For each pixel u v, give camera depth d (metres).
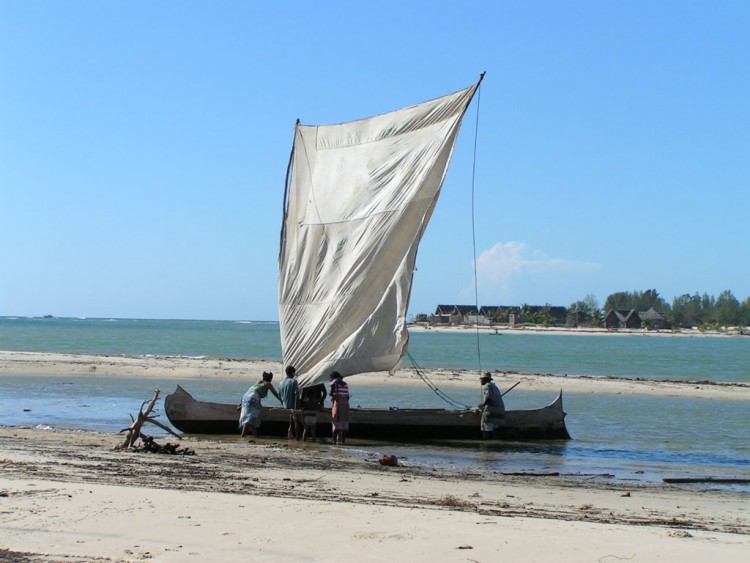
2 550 8.07
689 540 9.59
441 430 22.75
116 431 22.84
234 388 39.53
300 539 8.93
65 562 7.71
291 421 22.12
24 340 90.25
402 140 23.11
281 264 24.50
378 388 41.34
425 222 22.16
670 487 16.08
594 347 121.12
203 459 16.66
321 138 24.73
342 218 23.58
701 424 28.08
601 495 14.51
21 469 13.38
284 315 24.12
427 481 15.18
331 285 23.27
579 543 9.12
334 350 22.91
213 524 9.48
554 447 22.03
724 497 14.98
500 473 17.22
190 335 133.12
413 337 168.12
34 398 32.03
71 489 11.20
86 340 95.31
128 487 11.76
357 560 8.20
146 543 8.55
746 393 41.25
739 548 9.20
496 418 22.41
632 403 35.97
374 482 14.49
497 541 9.08
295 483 13.64
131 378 43.44
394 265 22.44
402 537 9.12
